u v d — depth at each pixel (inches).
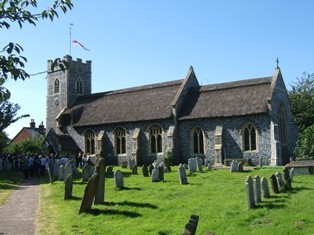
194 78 1656.0
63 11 257.1
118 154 1627.7
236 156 1370.6
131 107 1658.5
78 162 1502.2
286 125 1454.2
